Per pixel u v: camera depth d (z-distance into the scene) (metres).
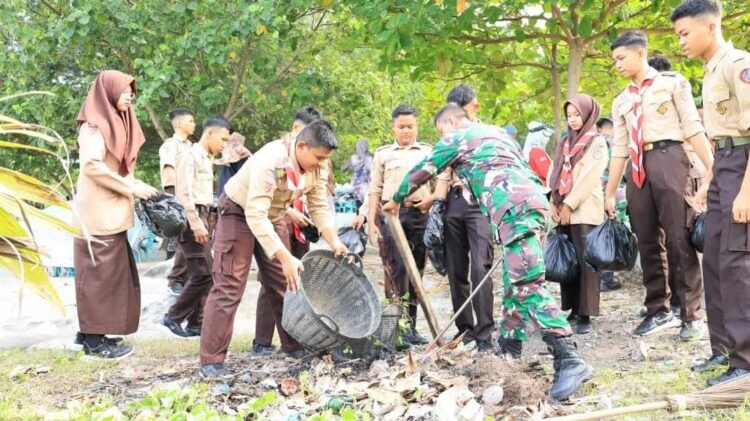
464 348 5.50
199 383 4.76
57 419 4.01
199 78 12.56
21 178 3.44
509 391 4.16
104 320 5.56
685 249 5.29
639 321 6.25
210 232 7.25
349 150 16.30
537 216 4.27
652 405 3.62
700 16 4.07
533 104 11.80
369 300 5.14
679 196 5.23
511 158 4.38
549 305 4.22
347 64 14.30
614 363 4.93
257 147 16.16
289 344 5.54
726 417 3.55
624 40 5.38
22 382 5.00
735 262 3.96
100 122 5.65
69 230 3.59
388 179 6.16
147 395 4.24
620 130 5.55
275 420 3.93
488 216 4.42
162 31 12.12
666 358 4.91
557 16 8.45
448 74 9.32
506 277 4.38
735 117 3.97
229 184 4.97
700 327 5.37
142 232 12.51
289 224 5.98
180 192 6.57
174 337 6.56
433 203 5.78
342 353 4.94
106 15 11.52
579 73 8.75
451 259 5.71
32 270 3.61
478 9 8.94
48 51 12.09
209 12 11.79
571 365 4.14
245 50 12.88
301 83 13.06
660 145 5.28
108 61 13.38
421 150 6.19
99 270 5.53
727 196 4.01
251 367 5.24
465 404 4.00
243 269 4.99
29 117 13.84
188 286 6.43
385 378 4.59
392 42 7.98
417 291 5.29
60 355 5.70
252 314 7.98
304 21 14.08
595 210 5.97
